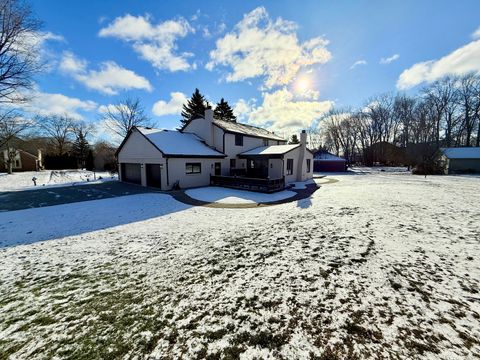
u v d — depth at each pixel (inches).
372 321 101.7
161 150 522.0
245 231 236.2
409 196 410.6
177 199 420.2
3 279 145.8
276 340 92.4
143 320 105.9
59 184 647.8
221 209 342.3
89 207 355.6
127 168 692.1
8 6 505.4
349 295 122.3
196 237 220.1
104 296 125.9
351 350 86.0
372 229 232.4
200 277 144.4
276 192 494.6
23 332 99.5
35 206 362.9
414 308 110.1
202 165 603.5
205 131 711.1
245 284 135.2
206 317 107.0
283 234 224.1
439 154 1147.9
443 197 396.2
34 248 195.9
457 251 175.9
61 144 1640.0
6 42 530.0
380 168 1413.6
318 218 278.7
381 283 133.5
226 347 89.6
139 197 440.8
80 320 106.7
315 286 131.9
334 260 164.9
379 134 1662.2
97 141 1688.0
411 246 187.3
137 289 132.0
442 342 88.6
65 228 251.8
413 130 1472.7
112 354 87.2
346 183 648.4
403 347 86.6
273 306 114.3
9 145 928.9
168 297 123.7
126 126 1155.9
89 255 180.9
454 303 113.4
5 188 566.6
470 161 1035.9
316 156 1357.0
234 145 714.8
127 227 255.1
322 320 103.3
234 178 553.0
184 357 85.3
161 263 165.2
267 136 864.3
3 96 561.0
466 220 257.4
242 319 105.2
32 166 1393.9
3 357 86.9
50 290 132.6
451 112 1366.9
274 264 160.6
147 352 87.7
